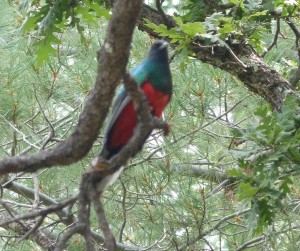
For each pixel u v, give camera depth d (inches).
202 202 432.8
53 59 454.9
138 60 454.3
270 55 440.1
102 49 199.2
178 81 423.5
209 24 349.7
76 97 463.8
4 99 449.1
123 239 473.4
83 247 454.6
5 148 478.6
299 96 351.6
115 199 452.8
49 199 472.7
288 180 326.3
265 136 319.3
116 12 191.0
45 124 470.9
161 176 438.6
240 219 460.1
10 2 481.7
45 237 416.2
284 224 428.1
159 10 377.4
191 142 447.8
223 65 364.5
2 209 438.9
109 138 263.7
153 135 422.0
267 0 370.0
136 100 208.8
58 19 392.8
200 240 450.0
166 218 438.3
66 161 213.5
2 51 453.4
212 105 463.8
